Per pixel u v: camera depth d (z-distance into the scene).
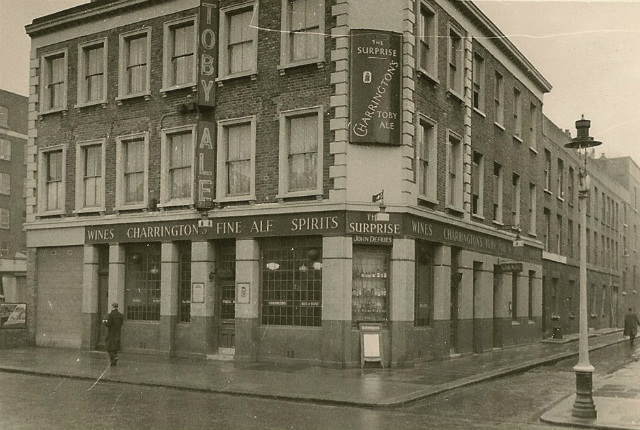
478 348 24.34
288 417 12.00
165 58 22.20
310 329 19.23
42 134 25.17
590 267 43.12
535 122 31.94
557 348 27.56
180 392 15.02
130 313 22.86
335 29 19.12
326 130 19.12
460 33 23.48
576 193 40.25
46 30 25.05
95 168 23.98
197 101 20.88
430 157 21.20
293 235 19.38
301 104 19.55
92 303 23.44
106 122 23.53
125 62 23.28
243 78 20.64
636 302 58.59
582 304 12.49
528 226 30.52
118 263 22.88
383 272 19.22
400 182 19.02
